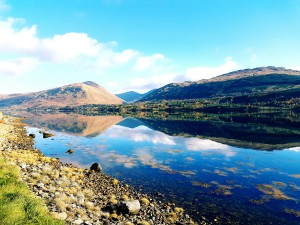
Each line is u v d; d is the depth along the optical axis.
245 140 72.56
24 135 72.81
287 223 22.91
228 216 24.06
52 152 52.97
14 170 19.61
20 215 12.18
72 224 15.17
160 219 21.34
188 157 50.22
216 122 136.25
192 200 27.94
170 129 101.88
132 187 31.47
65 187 22.95
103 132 92.88
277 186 33.09
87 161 45.44
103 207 21.34
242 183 34.25
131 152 54.91
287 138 76.38
